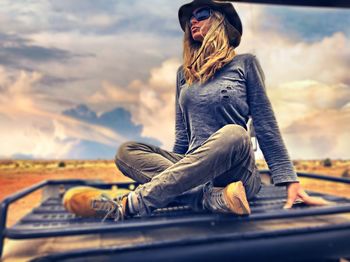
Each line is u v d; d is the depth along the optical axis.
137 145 1.53
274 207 1.38
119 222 1.11
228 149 1.19
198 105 1.55
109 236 1.17
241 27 1.84
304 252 1.03
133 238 1.13
